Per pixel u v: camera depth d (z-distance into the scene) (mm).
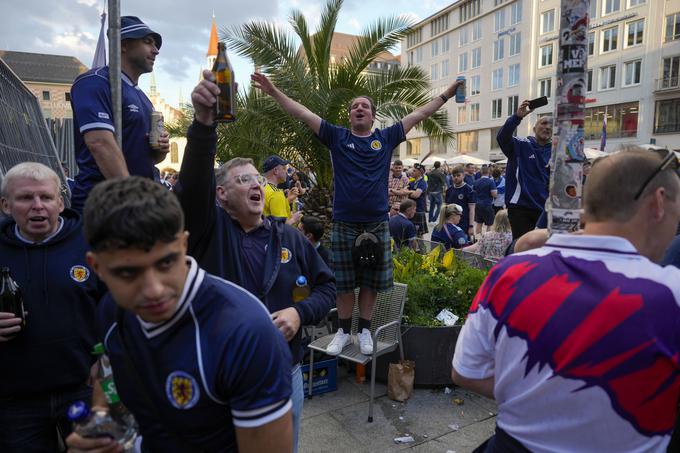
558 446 1143
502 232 6156
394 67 7762
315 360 3986
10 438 2094
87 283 2186
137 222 963
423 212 10711
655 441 1108
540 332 1149
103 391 1354
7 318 1950
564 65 1692
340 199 3574
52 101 50062
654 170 1201
